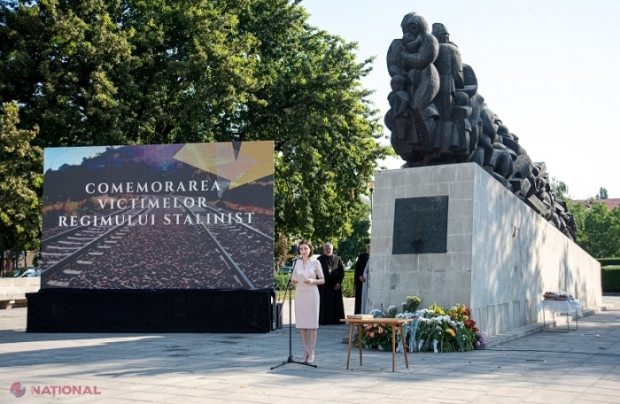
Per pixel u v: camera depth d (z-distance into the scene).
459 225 13.65
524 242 17.42
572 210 82.50
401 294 13.89
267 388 8.49
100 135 23.77
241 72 24.97
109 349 13.08
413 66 14.67
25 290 30.47
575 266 24.47
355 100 27.58
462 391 8.27
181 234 17.12
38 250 27.72
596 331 17.05
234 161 17.06
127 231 17.28
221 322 16.61
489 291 14.40
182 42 26.42
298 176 28.31
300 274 10.69
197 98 24.27
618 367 10.35
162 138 26.73
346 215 31.83
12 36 23.91
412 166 15.41
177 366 10.53
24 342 14.60
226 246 16.97
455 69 14.84
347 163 29.20
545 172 23.33
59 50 23.80
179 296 16.78
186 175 17.19
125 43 23.88
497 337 14.01
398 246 14.12
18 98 25.17
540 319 18.58
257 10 29.64
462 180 13.80
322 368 10.25
